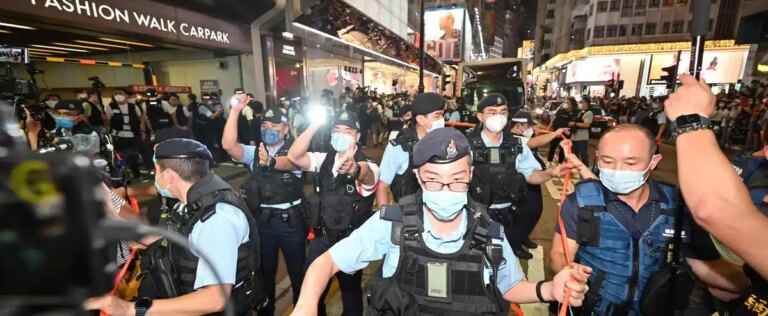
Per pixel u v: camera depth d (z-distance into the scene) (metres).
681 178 0.89
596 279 1.57
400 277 1.23
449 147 1.13
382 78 25.36
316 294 1.20
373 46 19.02
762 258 0.80
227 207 1.47
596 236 1.54
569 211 1.63
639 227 1.51
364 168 2.25
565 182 1.75
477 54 74.12
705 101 0.91
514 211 2.79
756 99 10.57
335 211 2.19
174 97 7.76
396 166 2.69
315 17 12.52
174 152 1.47
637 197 1.54
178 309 1.25
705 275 1.40
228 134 2.47
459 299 1.17
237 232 1.46
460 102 11.70
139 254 1.67
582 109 8.84
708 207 0.83
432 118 2.65
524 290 1.29
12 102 3.12
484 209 1.27
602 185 1.63
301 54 12.71
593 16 40.84
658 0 37.88
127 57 10.43
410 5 31.42
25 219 0.33
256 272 1.69
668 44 36.19
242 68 10.02
